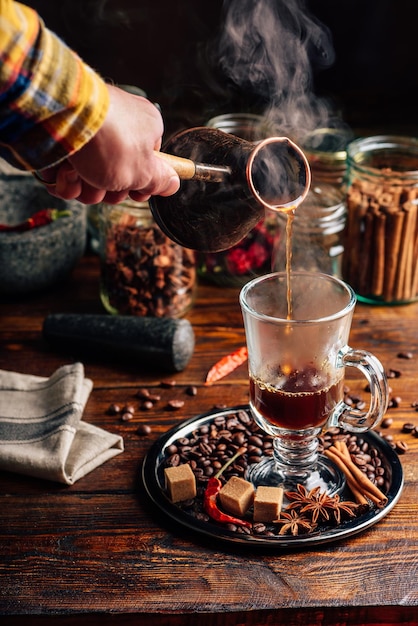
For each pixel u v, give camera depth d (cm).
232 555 74
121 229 102
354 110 145
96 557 75
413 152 109
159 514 79
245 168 73
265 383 76
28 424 87
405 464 83
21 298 113
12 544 76
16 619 70
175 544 76
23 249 106
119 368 99
